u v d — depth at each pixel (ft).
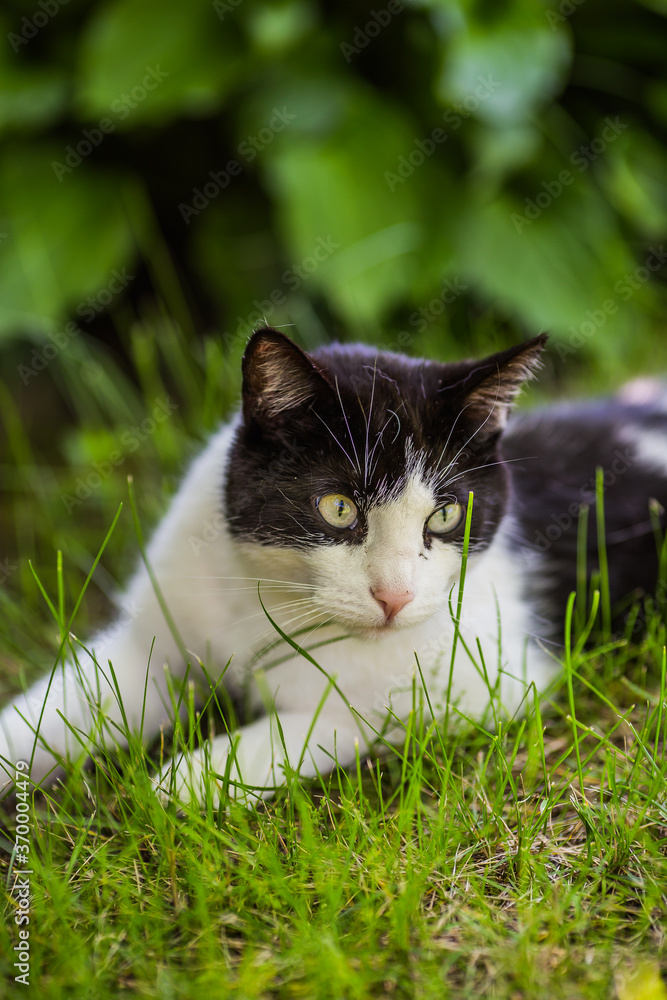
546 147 3.61
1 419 3.54
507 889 2.31
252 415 2.50
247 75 3.39
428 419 2.51
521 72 3.20
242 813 2.36
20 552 3.07
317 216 3.32
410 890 2.26
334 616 2.49
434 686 2.55
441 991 2.19
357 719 2.47
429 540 2.51
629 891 2.30
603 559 2.66
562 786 2.43
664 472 2.86
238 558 2.53
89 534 3.10
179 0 3.31
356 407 2.48
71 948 2.23
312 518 2.48
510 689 2.55
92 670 2.52
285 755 2.37
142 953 2.24
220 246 3.71
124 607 2.66
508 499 2.63
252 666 2.54
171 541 2.60
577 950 2.24
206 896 2.28
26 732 2.46
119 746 2.45
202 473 2.62
